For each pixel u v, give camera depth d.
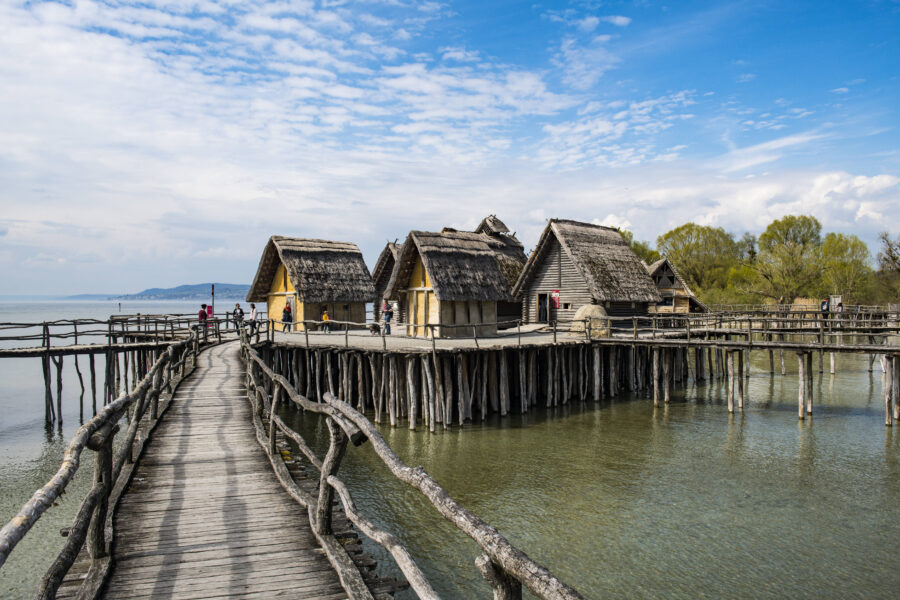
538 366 25.11
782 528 11.45
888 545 10.74
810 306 53.56
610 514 12.13
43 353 21.03
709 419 20.77
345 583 5.58
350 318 33.22
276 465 9.41
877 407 22.73
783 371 31.30
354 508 5.86
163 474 9.22
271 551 6.49
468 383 21.56
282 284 33.53
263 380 19.39
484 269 27.09
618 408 22.86
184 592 5.57
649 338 23.73
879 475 14.48
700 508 12.45
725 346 21.28
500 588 3.41
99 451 6.07
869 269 55.12
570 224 33.00
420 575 4.41
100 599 5.39
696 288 67.62
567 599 2.69
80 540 5.09
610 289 30.12
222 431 12.05
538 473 14.72
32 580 9.24
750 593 9.15
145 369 27.92
